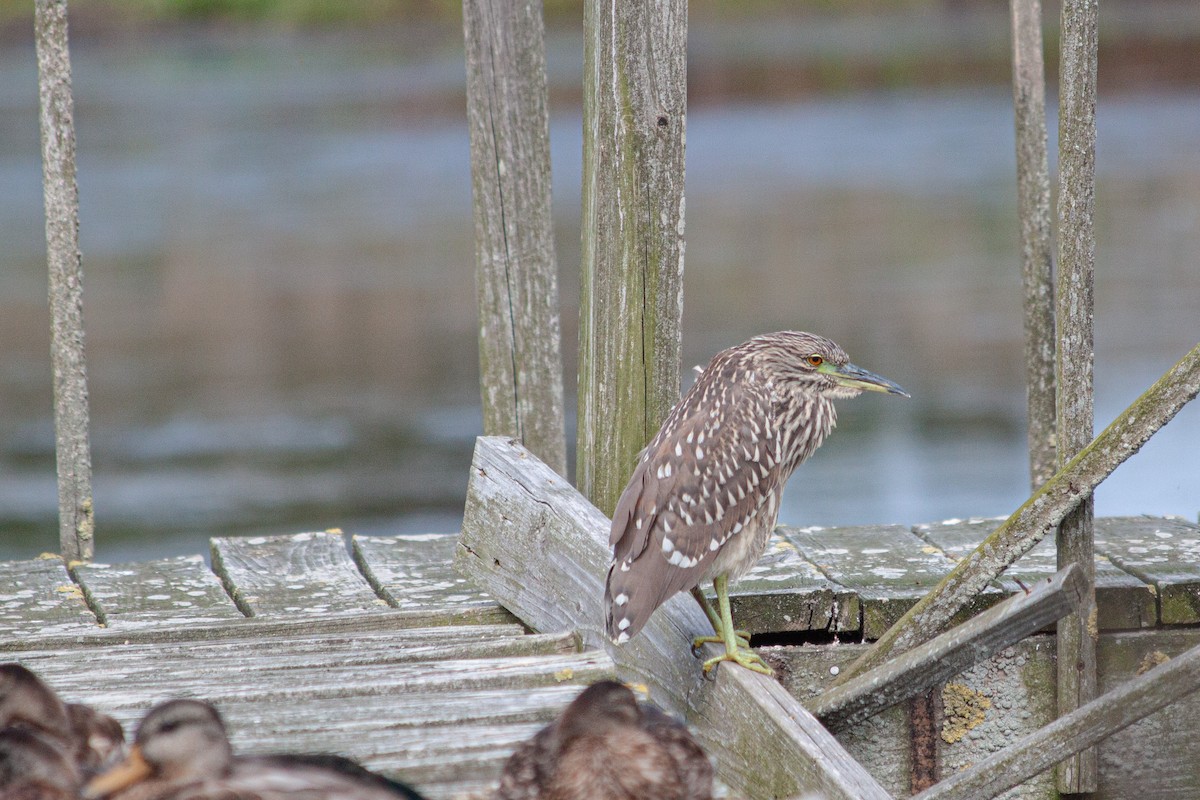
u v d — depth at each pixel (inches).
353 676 336.8
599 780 258.7
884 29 3294.8
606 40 391.5
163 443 987.3
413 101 2425.0
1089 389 356.8
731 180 1907.0
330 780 251.1
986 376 1062.4
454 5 3088.1
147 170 1958.7
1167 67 2539.4
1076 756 392.8
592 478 414.0
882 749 401.1
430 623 410.3
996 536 353.7
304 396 1088.2
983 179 1830.7
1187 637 399.2
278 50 2994.6
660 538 343.6
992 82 2598.4
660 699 362.0
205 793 241.4
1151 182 1720.0
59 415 470.3
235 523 839.1
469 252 1520.7
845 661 395.9
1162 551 429.4
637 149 393.1
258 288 1397.6
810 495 834.2
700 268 1434.5
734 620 396.5
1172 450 894.4
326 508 861.2
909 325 1194.6
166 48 3043.8
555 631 388.8
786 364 366.9
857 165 1969.7
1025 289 490.6
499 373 493.4
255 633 397.1
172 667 353.7
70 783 254.7
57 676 346.3
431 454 964.6
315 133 2204.7
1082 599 329.1
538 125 484.7
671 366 404.5
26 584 448.8
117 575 455.2
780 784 311.4
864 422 984.3
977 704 399.9
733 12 3385.8
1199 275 1294.3
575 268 1473.9
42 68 455.8
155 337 1247.5
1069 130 349.7
